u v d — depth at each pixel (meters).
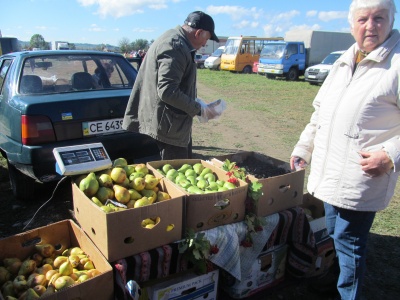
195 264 2.12
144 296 2.07
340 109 1.97
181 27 2.76
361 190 1.96
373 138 1.89
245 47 23.77
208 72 24.47
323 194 2.09
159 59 2.63
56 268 2.04
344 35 24.12
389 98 1.82
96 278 1.76
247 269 2.41
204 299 2.32
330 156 2.04
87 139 3.43
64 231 2.27
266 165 2.93
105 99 3.52
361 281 2.16
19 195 3.84
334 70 2.19
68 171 2.17
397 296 2.71
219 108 2.92
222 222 2.27
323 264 2.78
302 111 10.91
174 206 2.03
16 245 2.13
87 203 2.01
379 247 3.33
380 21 1.79
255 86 17.12
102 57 4.36
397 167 1.77
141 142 3.77
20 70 3.68
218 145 6.86
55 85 3.73
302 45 20.62
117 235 1.87
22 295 1.78
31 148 3.16
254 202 2.34
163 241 2.04
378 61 1.82
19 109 3.21
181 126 2.84
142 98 2.86
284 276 2.76
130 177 2.33
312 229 2.73
